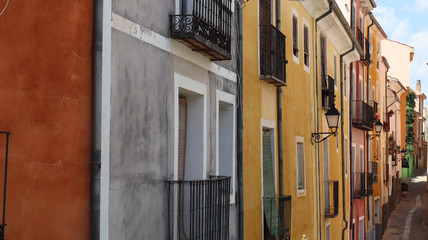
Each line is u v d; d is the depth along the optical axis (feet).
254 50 43.32
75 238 21.35
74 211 21.34
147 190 26.17
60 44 20.98
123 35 24.23
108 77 22.84
